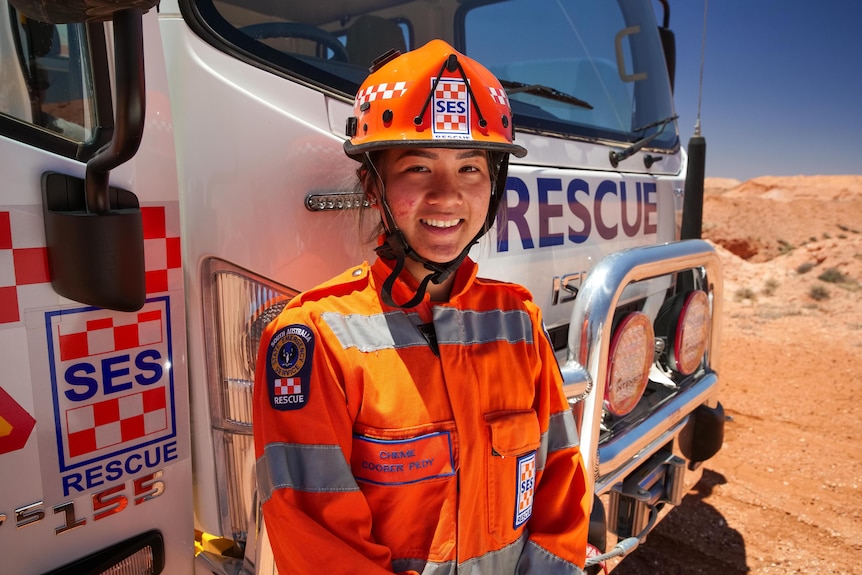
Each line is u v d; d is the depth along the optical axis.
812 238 31.67
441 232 1.17
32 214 1.12
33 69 1.14
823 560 3.26
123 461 1.29
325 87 1.60
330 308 1.16
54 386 1.17
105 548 1.29
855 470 4.32
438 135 1.11
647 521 2.45
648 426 2.28
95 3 0.88
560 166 2.38
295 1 1.66
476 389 1.19
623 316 2.15
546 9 2.80
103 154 1.03
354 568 1.05
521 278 2.11
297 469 1.09
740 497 3.90
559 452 1.40
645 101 3.39
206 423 1.45
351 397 1.11
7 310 1.10
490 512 1.22
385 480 1.12
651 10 3.64
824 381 6.34
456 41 2.43
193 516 1.45
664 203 3.08
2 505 1.13
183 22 1.38
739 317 10.33
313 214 1.48
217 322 1.41
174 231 1.33
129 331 1.27
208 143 1.37
